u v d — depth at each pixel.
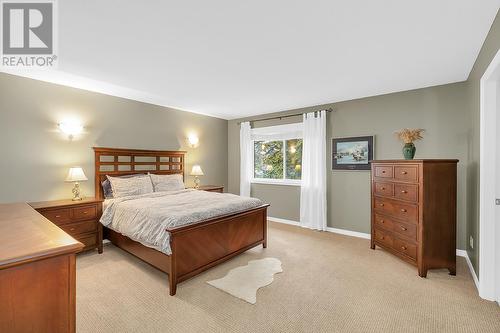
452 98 3.31
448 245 2.67
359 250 3.43
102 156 3.78
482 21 1.87
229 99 4.19
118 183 3.59
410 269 2.82
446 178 2.69
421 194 2.63
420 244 2.63
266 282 2.50
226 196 3.67
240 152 5.72
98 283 2.49
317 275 2.66
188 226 2.38
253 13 1.76
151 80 3.21
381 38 2.13
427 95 3.49
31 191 3.12
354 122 4.15
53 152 3.30
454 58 2.53
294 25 1.92
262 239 3.47
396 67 2.78
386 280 2.55
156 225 2.46
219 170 5.81
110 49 2.32
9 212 1.79
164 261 2.40
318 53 2.42
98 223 3.31
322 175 4.38
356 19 1.84
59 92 3.35
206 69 2.84
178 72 2.92
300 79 3.19
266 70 2.87
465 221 3.18
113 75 3.02
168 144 4.73
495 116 2.15
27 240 1.09
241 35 2.07
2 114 2.92
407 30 2.00
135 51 2.37
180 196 3.66
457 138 3.27
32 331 0.93
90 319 1.92
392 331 1.78
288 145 5.13
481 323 1.87
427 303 2.14
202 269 2.57
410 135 3.01
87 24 1.90
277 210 5.19
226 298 2.22
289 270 2.79
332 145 4.38
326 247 3.55
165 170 4.62
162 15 1.78
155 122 4.51
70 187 3.45
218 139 5.79
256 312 2.01
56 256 0.98
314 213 4.52
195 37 2.11
